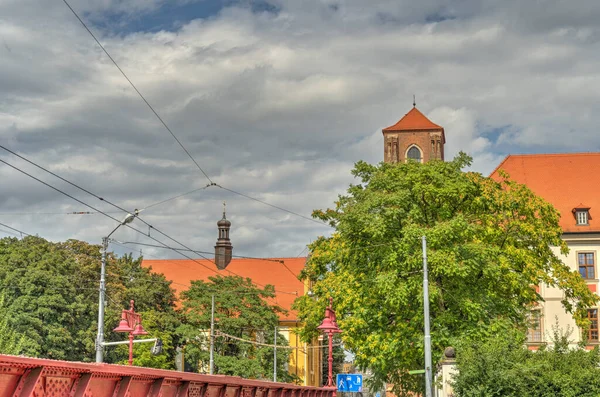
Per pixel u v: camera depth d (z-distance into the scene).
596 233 65.00
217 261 100.12
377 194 42.50
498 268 39.78
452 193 41.78
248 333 73.75
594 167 71.12
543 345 30.05
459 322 39.59
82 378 13.98
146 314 67.50
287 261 99.31
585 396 27.08
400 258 40.41
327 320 39.56
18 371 12.31
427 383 35.97
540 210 45.31
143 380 16.44
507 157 73.44
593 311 63.38
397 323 40.50
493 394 27.34
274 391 27.30
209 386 20.42
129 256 75.62
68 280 58.72
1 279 55.66
